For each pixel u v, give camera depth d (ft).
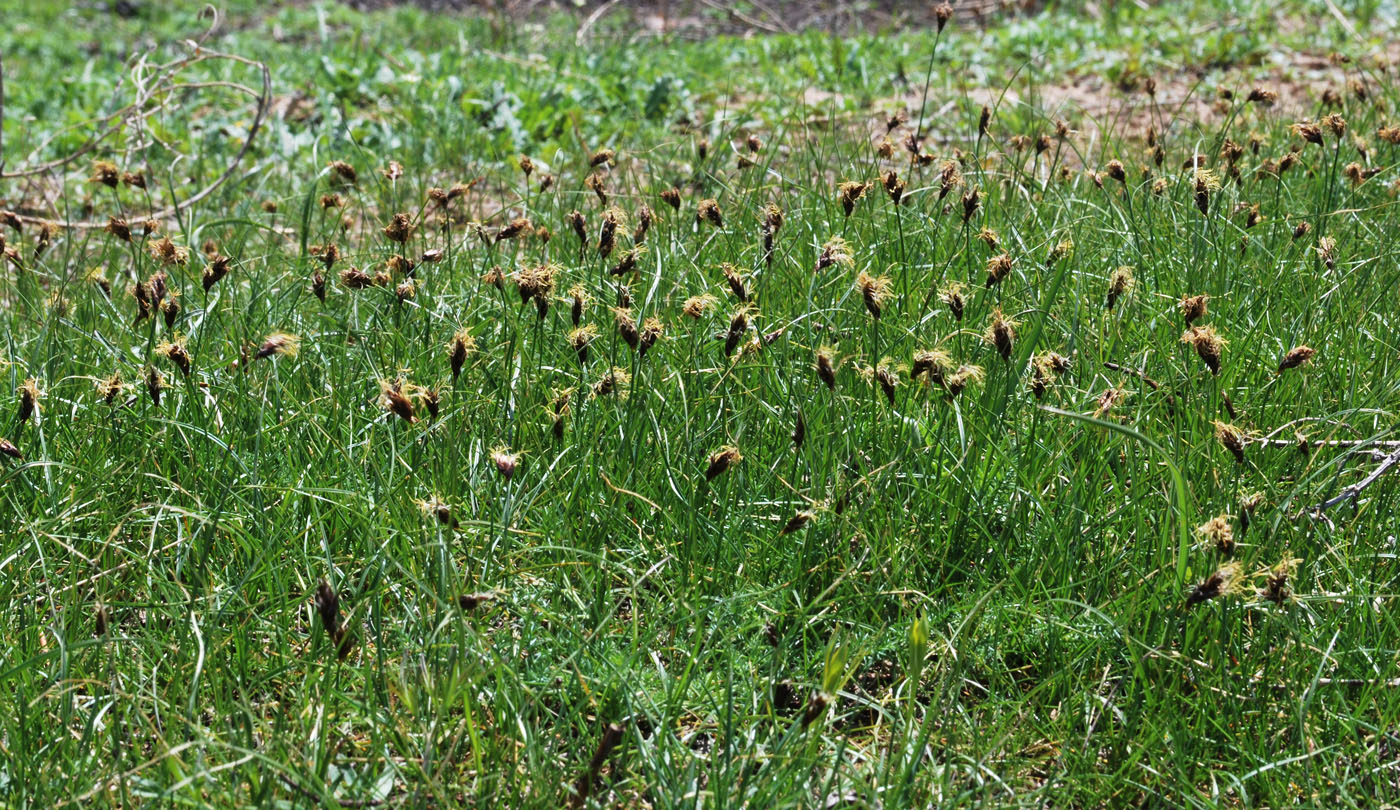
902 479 10.85
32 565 10.34
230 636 9.41
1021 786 8.66
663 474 11.09
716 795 7.99
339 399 12.21
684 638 9.79
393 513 10.59
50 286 17.44
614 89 29.40
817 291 13.84
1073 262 14.66
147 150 26.05
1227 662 9.33
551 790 8.04
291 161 24.94
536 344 12.77
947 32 38.22
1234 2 35.47
